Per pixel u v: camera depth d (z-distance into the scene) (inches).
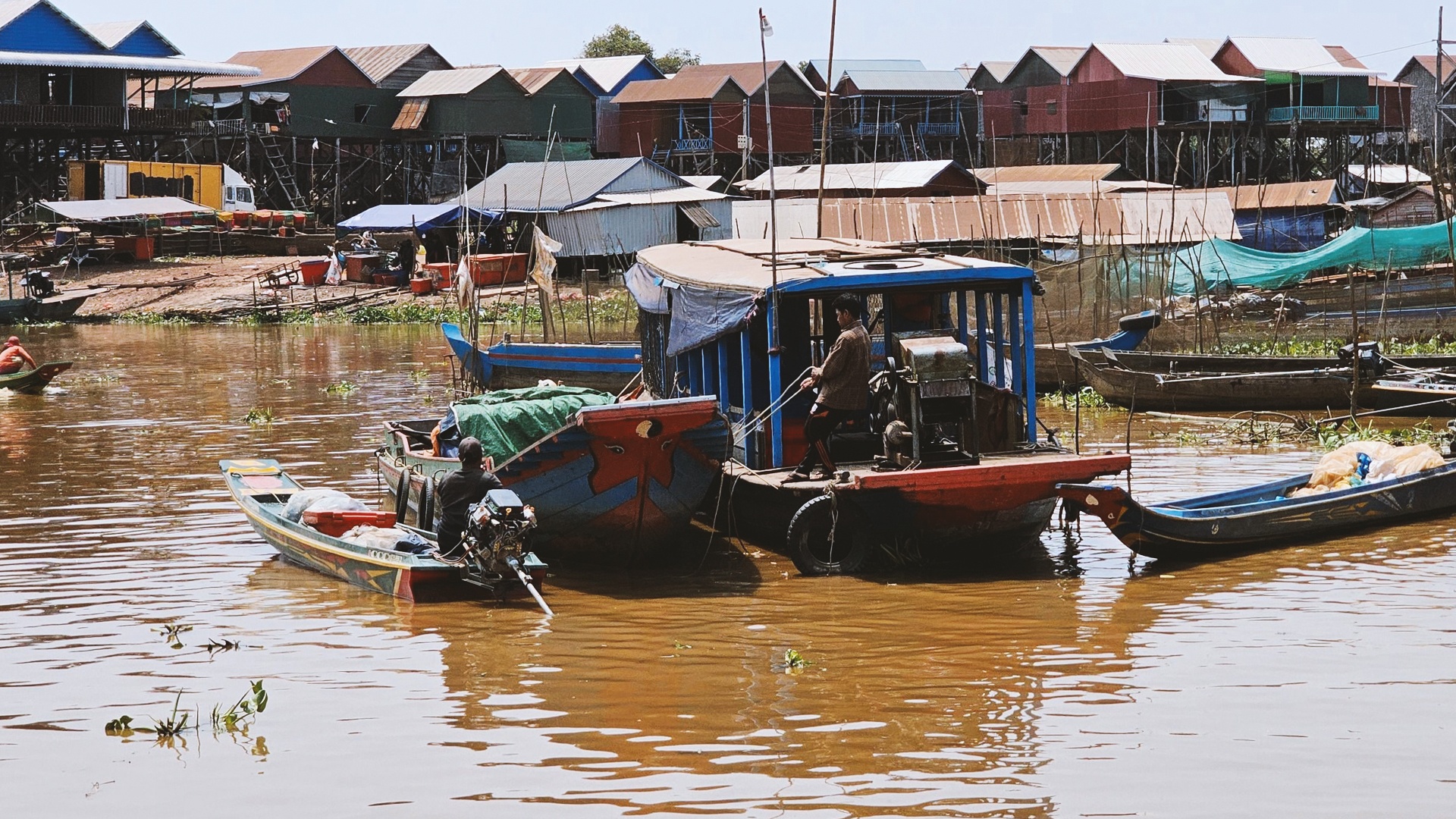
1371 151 2790.4
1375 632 411.8
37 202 2146.9
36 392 1065.5
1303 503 524.7
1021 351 527.5
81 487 677.9
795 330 541.3
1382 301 1130.0
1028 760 321.4
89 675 398.9
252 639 431.2
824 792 306.2
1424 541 522.9
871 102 2844.5
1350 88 2733.8
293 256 2263.8
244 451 784.9
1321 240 2106.3
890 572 504.7
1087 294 1186.0
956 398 481.4
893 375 490.9
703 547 554.3
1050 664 391.2
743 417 533.3
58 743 346.6
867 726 345.7
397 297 1937.7
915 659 398.3
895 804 299.3
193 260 2209.6
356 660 409.1
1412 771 310.7
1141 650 401.4
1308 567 492.4
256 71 2549.2
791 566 517.7
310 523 523.2
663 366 650.2
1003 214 1782.7
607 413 464.1
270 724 356.2
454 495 478.9
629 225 1974.7
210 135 2640.3
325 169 2817.4
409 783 316.5
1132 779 309.9
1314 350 1083.9
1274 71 2677.2
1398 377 869.8
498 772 322.0
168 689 386.6
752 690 374.3
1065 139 2854.3
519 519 462.0
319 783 318.7
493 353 1014.4
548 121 2758.4
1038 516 514.0
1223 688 366.6
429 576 468.8
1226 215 1811.0
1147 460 711.7
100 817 303.4
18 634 438.6
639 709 361.4
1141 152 2810.0
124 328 1734.7
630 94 2741.1
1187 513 513.0
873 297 549.0
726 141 2669.8
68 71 2370.8
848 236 1756.9
